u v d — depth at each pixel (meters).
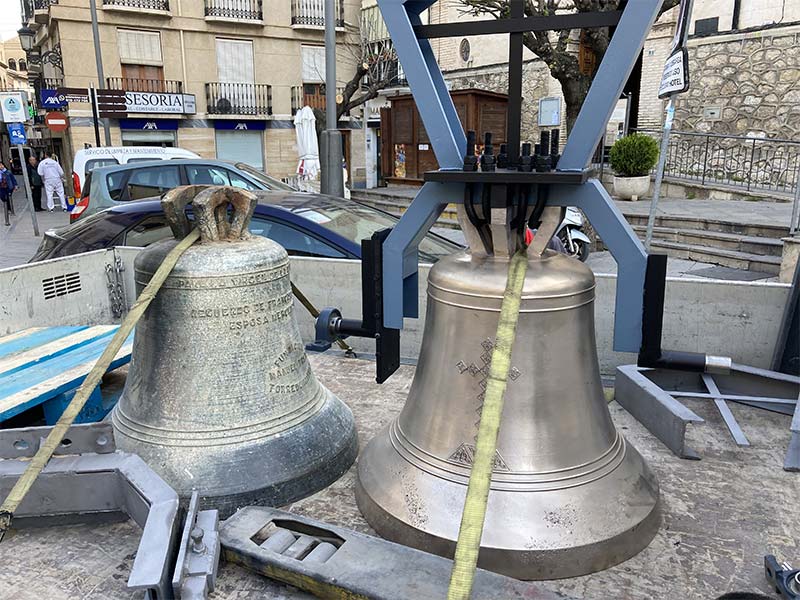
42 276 3.92
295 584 1.66
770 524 1.97
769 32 12.95
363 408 2.90
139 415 2.21
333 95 9.95
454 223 11.24
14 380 2.76
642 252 1.74
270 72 24.53
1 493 1.87
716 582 1.72
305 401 2.35
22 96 13.77
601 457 1.93
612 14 1.62
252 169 9.21
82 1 20.97
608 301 3.37
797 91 12.70
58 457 1.92
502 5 8.60
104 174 8.12
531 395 1.86
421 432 2.01
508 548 1.73
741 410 2.82
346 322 2.26
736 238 8.79
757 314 3.15
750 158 13.44
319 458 2.23
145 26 22.09
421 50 1.85
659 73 14.92
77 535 1.95
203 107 23.59
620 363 3.43
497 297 1.82
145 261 2.24
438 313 1.99
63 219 18.11
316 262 3.93
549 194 1.79
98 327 3.70
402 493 1.93
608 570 1.77
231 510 2.07
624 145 12.48
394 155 19.53
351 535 1.76
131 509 1.87
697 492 2.15
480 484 1.35
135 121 22.39
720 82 13.88
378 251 2.04
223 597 1.67
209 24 23.11
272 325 2.26
